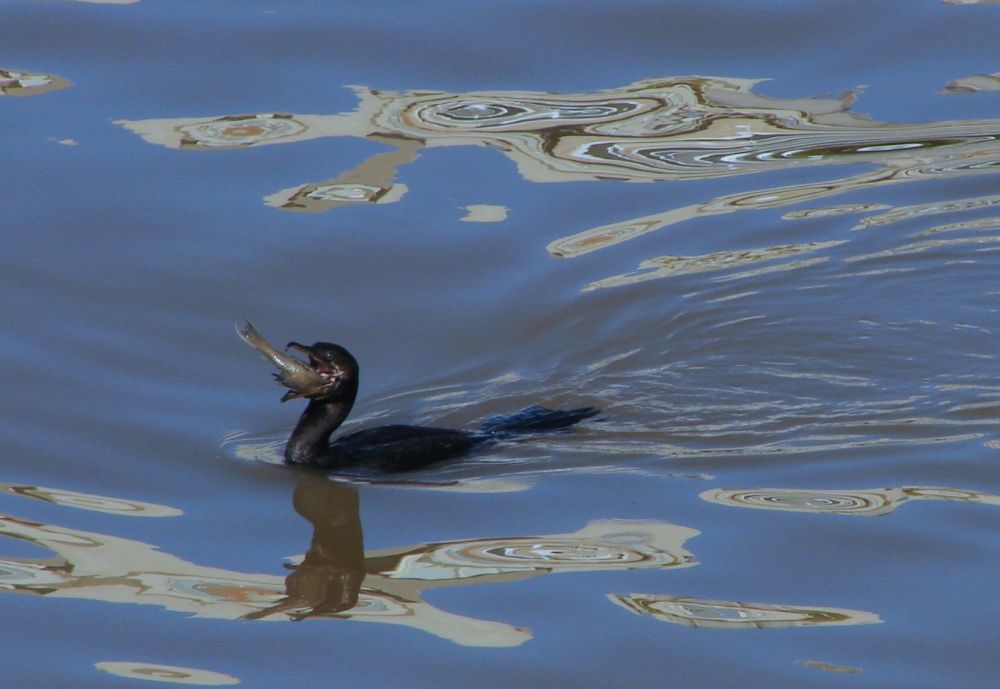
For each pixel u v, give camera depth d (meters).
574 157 17.75
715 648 9.02
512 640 9.17
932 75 19.20
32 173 16.72
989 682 8.62
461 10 20.56
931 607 9.44
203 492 11.53
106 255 15.38
